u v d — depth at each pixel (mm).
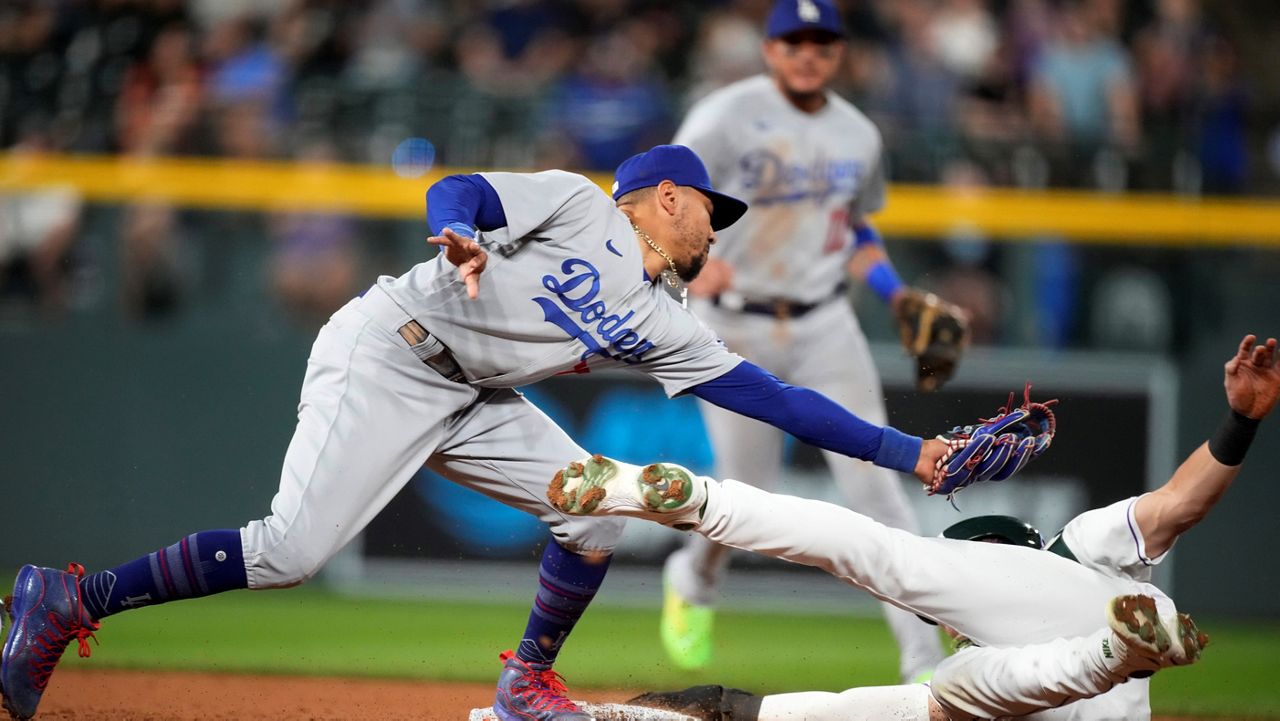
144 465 29531
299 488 12805
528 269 12742
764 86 19516
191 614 26516
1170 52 36844
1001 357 29938
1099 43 36562
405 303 13031
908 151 31375
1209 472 12484
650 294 13109
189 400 29641
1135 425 29891
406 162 31484
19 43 32844
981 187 31234
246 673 20016
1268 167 33875
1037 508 29484
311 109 31859
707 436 29203
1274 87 41438
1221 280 30250
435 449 13438
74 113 32188
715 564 20391
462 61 36250
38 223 29578
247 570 12812
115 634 23891
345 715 16781
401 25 36156
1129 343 30156
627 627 26156
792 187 19297
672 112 32906
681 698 14164
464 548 29375
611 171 32438
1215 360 30109
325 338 13375
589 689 19156
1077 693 12039
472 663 21562
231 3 34781
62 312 29609
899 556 12836
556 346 13008
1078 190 31547
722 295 19625
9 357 29500
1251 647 26234
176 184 29984
